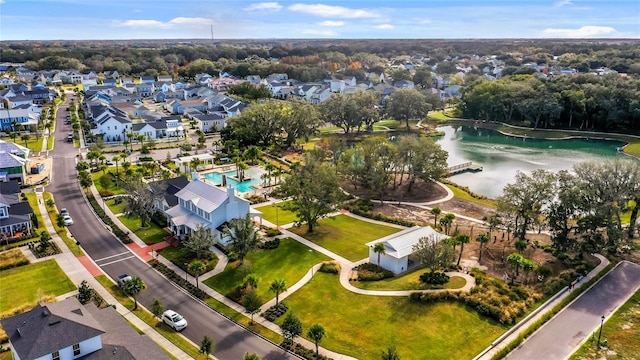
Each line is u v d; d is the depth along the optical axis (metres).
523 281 69.12
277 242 83.06
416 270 73.56
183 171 127.56
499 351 52.69
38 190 109.88
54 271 72.06
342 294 65.69
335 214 99.88
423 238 71.69
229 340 55.66
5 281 68.75
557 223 81.44
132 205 88.44
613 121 183.00
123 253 78.88
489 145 175.50
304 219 88.25
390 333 56.72
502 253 79.12
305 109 160.25
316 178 88.75
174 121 177.25
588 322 59.62
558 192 85.75
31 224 86.25
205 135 175.12
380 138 120.81
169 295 66.00
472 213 100.88
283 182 101.88
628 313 61.56
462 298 63.03
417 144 115.69
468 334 56.62
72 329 45.44
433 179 119.00
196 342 55.12
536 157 155.50
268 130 155.00
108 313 53.62
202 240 73.06
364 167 111.62
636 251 79.81
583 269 72.50
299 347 54.09
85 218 93.50
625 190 80.88
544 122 197.62
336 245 82.94
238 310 62.19
